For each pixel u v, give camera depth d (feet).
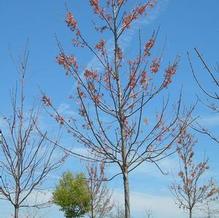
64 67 34.99
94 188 82.53
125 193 34.30
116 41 36.14
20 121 46.24
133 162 34.63
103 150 34.73
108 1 36.78
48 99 35.27
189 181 72.59
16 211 45.68
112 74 35.37
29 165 46.14
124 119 34.86
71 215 96.43
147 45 35.22
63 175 99.60
